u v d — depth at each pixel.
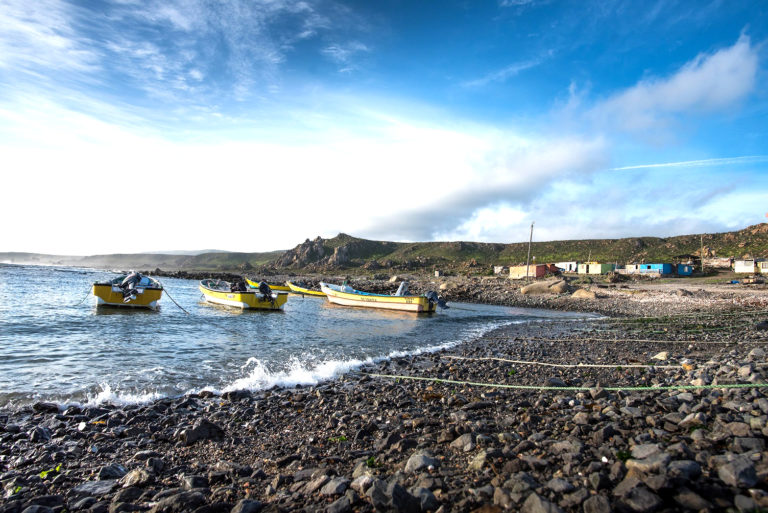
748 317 26.69
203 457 6.00
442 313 37.72
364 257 189.62
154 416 8.05
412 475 4.71
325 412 8.27
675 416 5.75
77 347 15.26
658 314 33.81
